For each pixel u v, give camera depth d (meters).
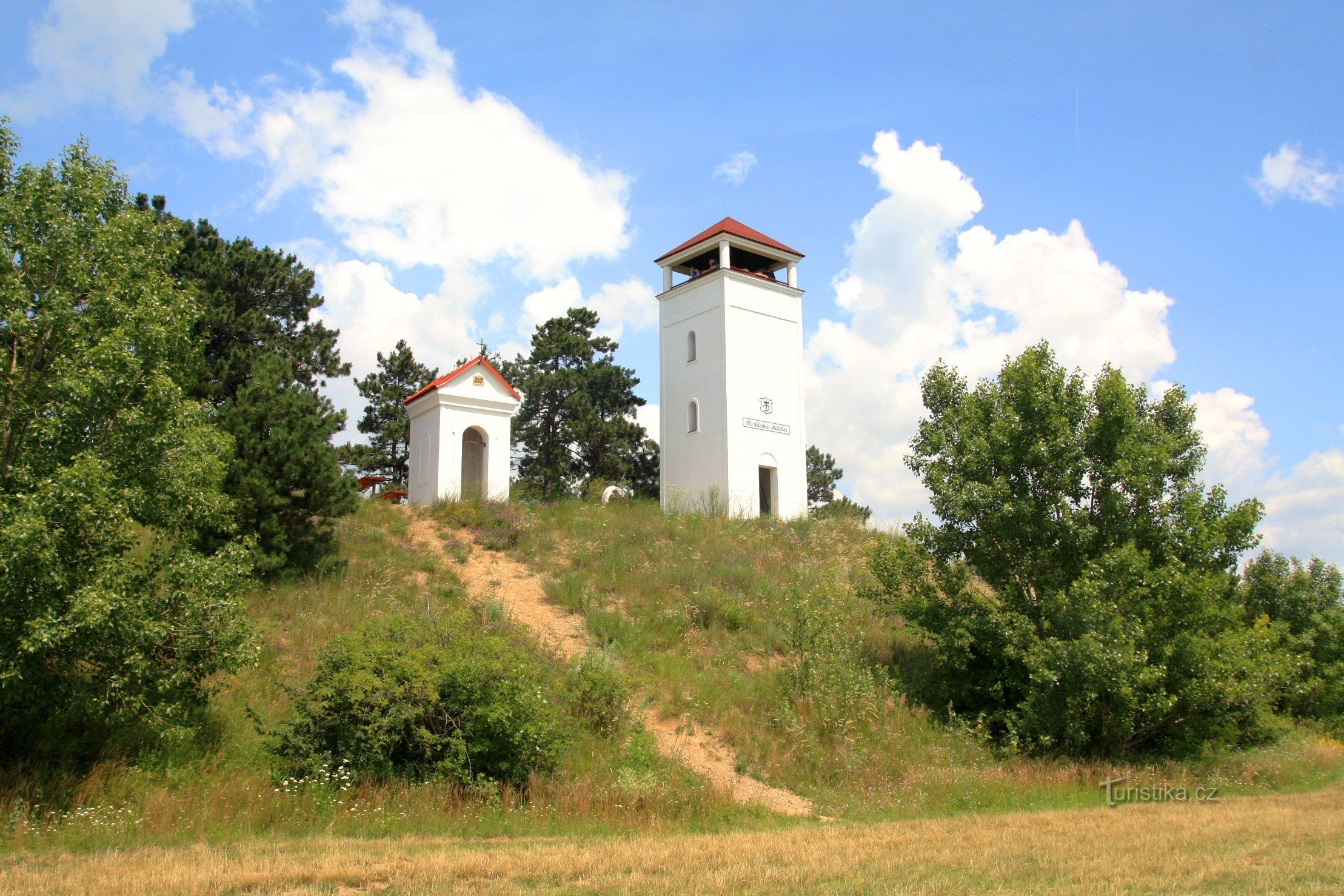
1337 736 27.92
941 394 23.58
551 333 53.03
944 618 21.80
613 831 13.59
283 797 13.11
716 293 39.19
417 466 34.59
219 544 20.58
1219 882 10.10
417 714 14.05
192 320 15.22
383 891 9.70
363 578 22.62
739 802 15.58
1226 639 20.17
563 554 27.61
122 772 13.55
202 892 9.34
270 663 17.72
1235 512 20.98
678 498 37.03
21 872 10.15
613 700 17.58
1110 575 19.67
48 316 13.63
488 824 13.27
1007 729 20.36
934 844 12.40
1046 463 20.92
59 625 12.49
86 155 14.66
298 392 22.88
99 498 12.90
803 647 21.19
